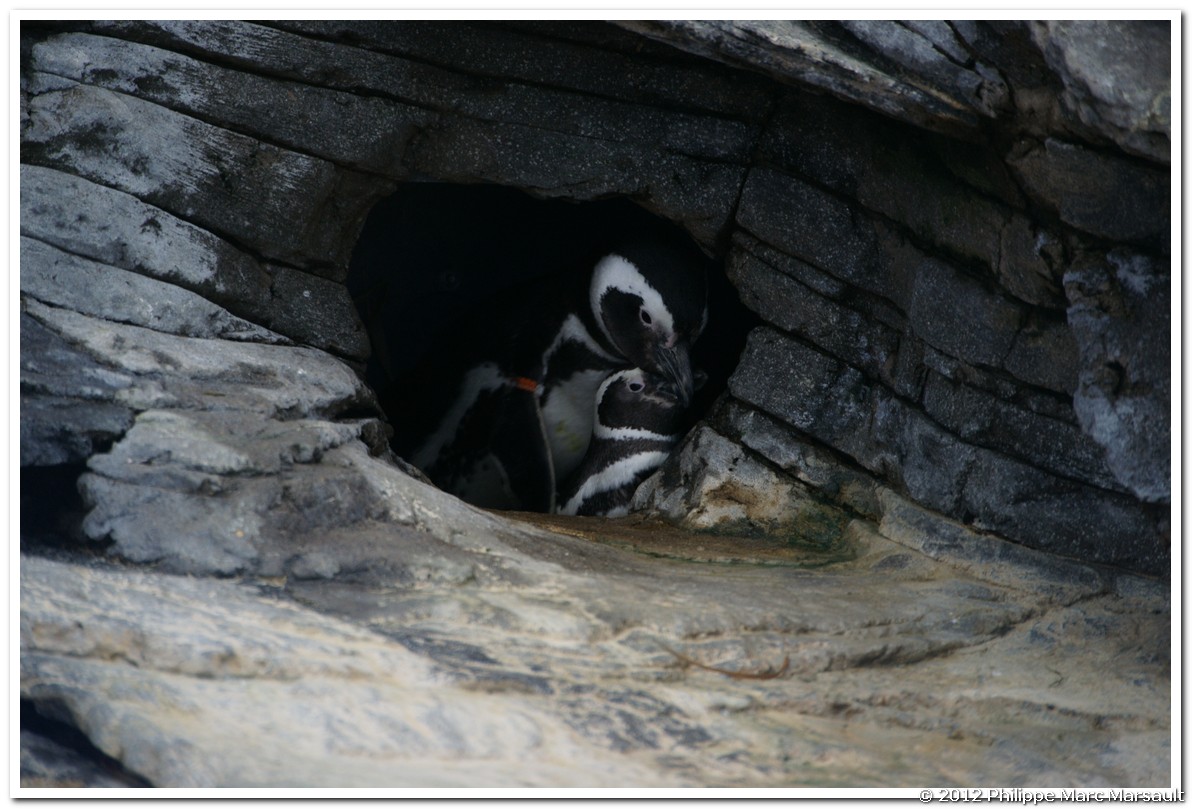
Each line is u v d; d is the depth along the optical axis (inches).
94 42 784.9
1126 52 601.3
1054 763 549.3
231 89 802.8
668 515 928.9
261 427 689.6
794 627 641.0
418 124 842.2
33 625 527.2
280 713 485.1
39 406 653.9
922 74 670.5
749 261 880.3
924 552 780.6
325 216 848.3
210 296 807.7
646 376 1016.2
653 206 876.6
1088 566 729.0
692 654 590.9
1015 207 706.2
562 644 576.1
